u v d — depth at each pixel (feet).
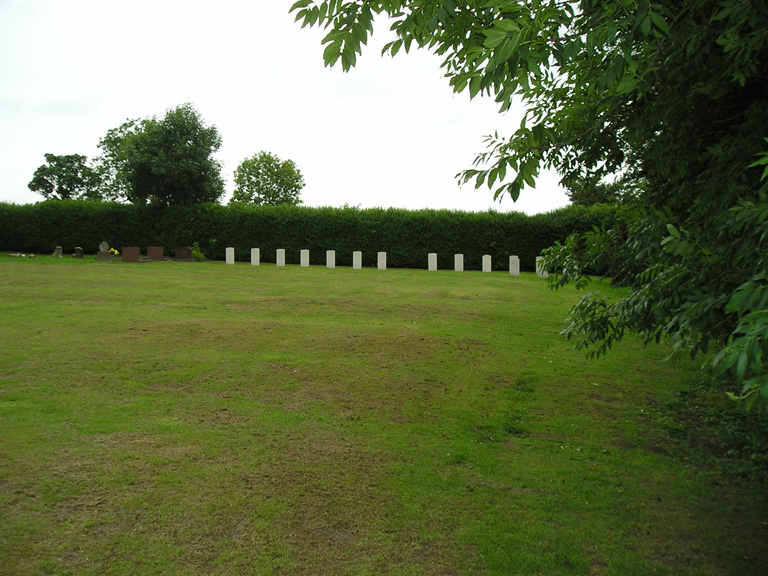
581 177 18.47
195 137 92.12
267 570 10.90
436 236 87.81
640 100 15.94
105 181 159.02
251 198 172.35
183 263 78.59
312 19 9.11
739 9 10.54
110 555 10.98
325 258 89.92
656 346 32.96
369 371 24.86
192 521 12.35
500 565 11.49
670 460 17.38
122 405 19.06
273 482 14.37
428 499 14.06
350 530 12.48
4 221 91.30
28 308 35.19
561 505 14.15
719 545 12.62
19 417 17.34
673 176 17.33
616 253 15.48
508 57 7.08
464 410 20.72
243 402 20.17
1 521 11.80
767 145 12.78
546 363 27.96
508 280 65.10
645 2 8.88
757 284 7.28
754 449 18.16
